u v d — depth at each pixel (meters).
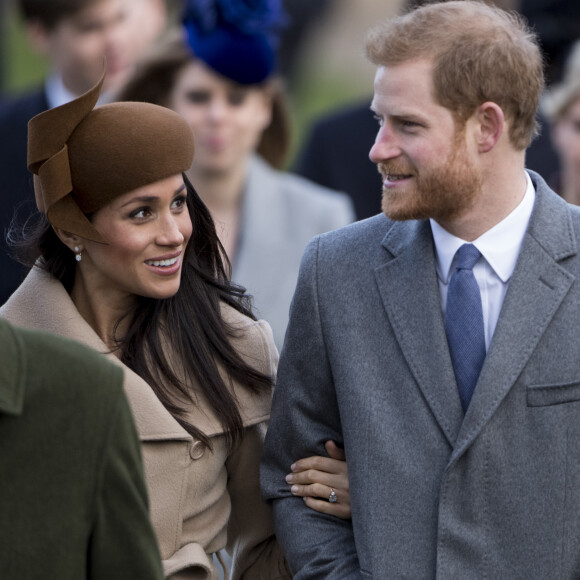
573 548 12.66
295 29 41.69
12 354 10.21
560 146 21.31
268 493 14.17
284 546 14.05
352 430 13.29
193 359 13.73
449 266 13.24
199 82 21.02
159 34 24.50
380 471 13.10
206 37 20.86
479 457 12.73
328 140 25.34
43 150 12.63
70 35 22.33
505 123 12.75
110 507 10.53
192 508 13.66
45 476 10.26
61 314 13.35
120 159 12.55
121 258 12.85
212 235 14.00
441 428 12.97
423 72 12.56
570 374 12.68
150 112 12.72
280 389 13.98
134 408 13.23
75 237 13.11
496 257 13.04
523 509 12.70
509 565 12.73
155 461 13.36
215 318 13.96
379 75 12.77
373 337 13.39
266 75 21.28
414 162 12.66
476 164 12.75
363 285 13.52
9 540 10.16
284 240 21.98
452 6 12.89
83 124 12.63
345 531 13.93
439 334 13.09
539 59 12.91
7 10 42.72
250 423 14.05
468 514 12.78
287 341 13.90
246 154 21.72
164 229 12.82
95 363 10.48
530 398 12.71
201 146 21.23
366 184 25.27
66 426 10.30
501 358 12.73
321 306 13.62
